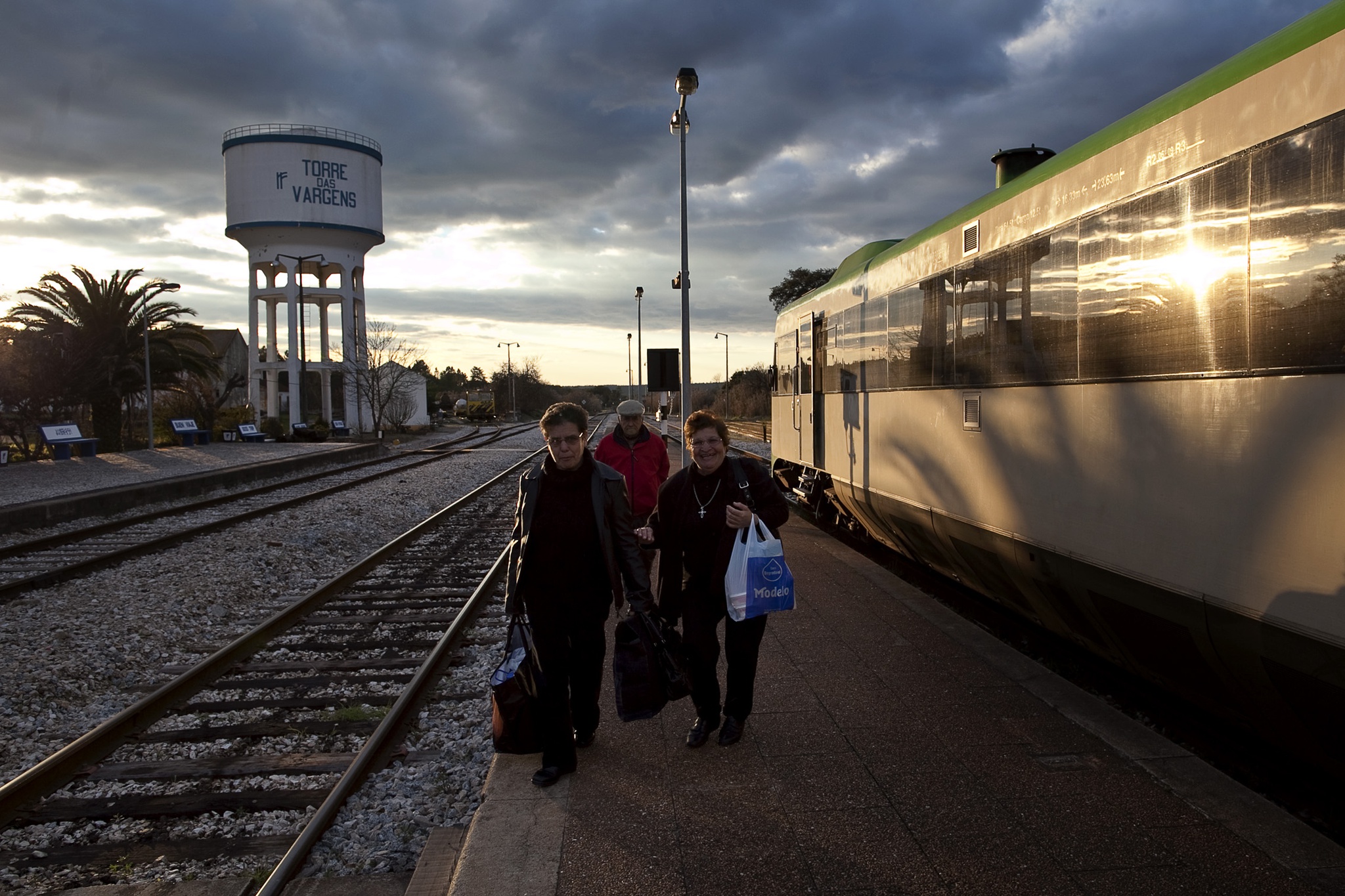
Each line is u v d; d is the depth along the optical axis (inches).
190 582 356.5
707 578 162.4
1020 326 210.1
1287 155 128.0
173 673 249.0
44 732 207.6
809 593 292.7
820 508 445.7
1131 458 165.5
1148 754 157.6
